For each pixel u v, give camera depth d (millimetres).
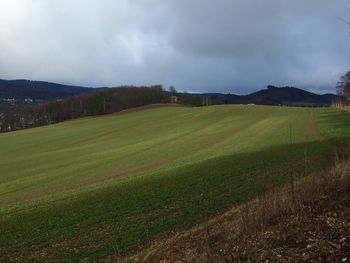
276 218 10359
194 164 34969
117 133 76938
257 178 25219
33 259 15766
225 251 8766
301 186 12289
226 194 22016
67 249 16391
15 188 34031
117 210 21453
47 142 73312
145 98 161625
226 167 30719
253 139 50312
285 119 72438
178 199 22250
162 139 61406
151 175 32000
